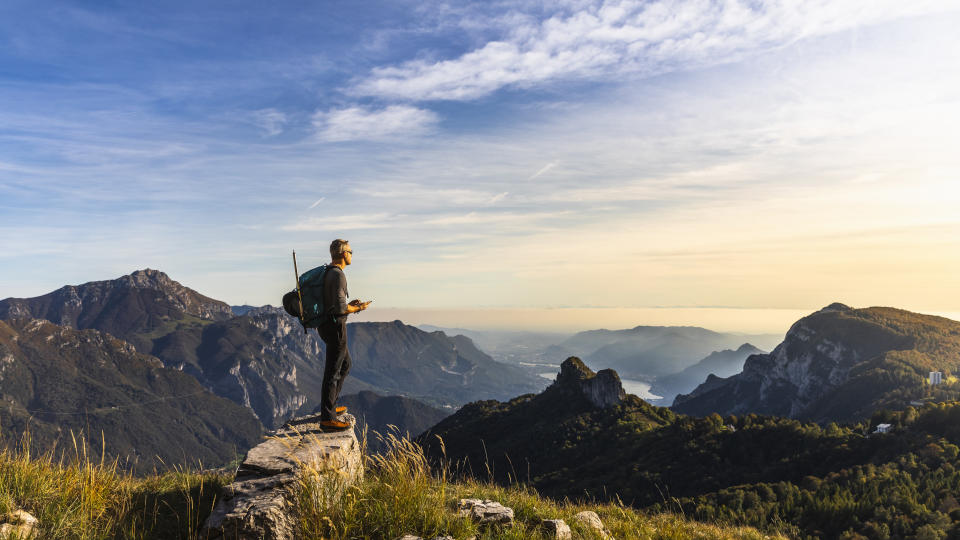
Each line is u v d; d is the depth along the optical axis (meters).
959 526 54.72
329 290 6.69
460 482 9.74
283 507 5.44
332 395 7.20
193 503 6.75
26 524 5.30
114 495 6.51
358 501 6.16
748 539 11.42
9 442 6.27
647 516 11.27
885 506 62.47
